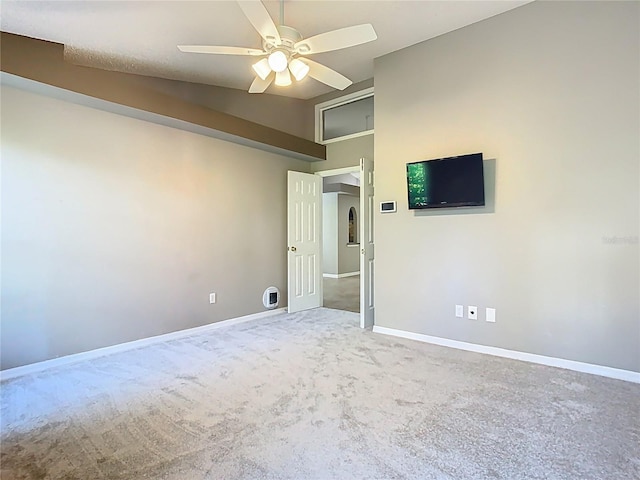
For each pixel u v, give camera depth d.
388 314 4.01
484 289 3.35
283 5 2.73
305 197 5.38
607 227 2.77
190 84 4.27
